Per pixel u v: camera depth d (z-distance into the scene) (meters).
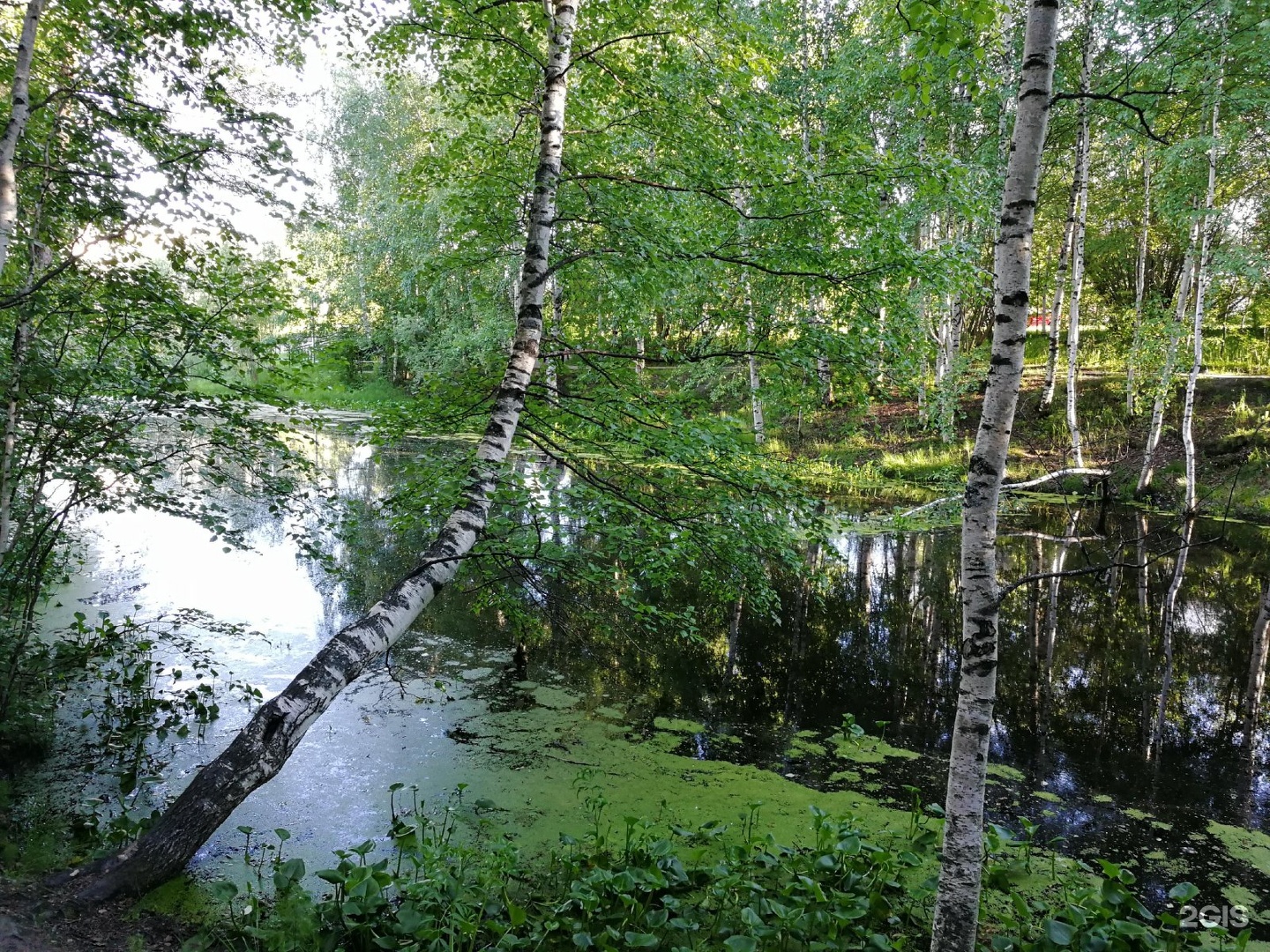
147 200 5.01
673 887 3.83
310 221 5.70
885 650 8.20
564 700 6.56
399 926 3.22
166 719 5.67
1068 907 3.52
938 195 6.24
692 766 5.42
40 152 5.03
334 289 31.59
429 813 4.62
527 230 6.95
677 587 10.19
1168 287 23.14
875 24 16.02
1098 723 6.53
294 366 5.87
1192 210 13.33
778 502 5.66
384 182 26.78
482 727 5.93
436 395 6.17
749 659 7.82
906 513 14.86
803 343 5.67
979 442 3.05
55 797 4.54
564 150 6.78
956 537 13.66
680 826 4.53
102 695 6.04
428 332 26.81
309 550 6.14
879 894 3.77
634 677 7.19
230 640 7.51
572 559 5.69
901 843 4.44
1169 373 15.37
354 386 28.34
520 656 7.39
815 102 15.17
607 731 5.98
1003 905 3.92
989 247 19.67
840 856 3.96
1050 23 2.94
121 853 3.54
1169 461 16.23
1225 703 6.99
